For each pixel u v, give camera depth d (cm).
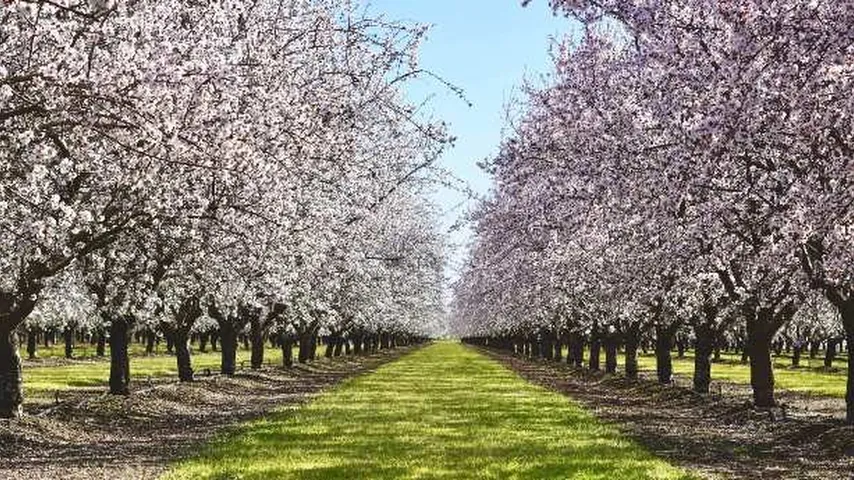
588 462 1858
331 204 3012
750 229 2073
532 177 3241
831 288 2177
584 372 5484
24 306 2117
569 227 3253
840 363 8381
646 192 2206
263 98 2036
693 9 1966
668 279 3073
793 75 1708
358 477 1650
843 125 1750
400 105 2327
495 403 3344
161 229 2155
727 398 3456
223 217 2111
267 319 5141
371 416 2812
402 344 14825
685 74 1977
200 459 1852
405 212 5612
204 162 1756
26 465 1753
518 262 4403
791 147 1819
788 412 2823
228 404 3303
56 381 4400
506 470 1747
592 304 4234
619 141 2445
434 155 2530
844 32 1620
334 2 2325
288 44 2317
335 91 2345
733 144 1781
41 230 1493
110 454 1938
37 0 1109
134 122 1485
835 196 1653
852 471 1786
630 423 2709
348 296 5212
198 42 1880
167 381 4284
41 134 1633
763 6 1708
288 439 2214
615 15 2030
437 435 2322
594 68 2750
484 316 8606
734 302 2712
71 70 1534
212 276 2819
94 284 2628
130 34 1578
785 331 5456
